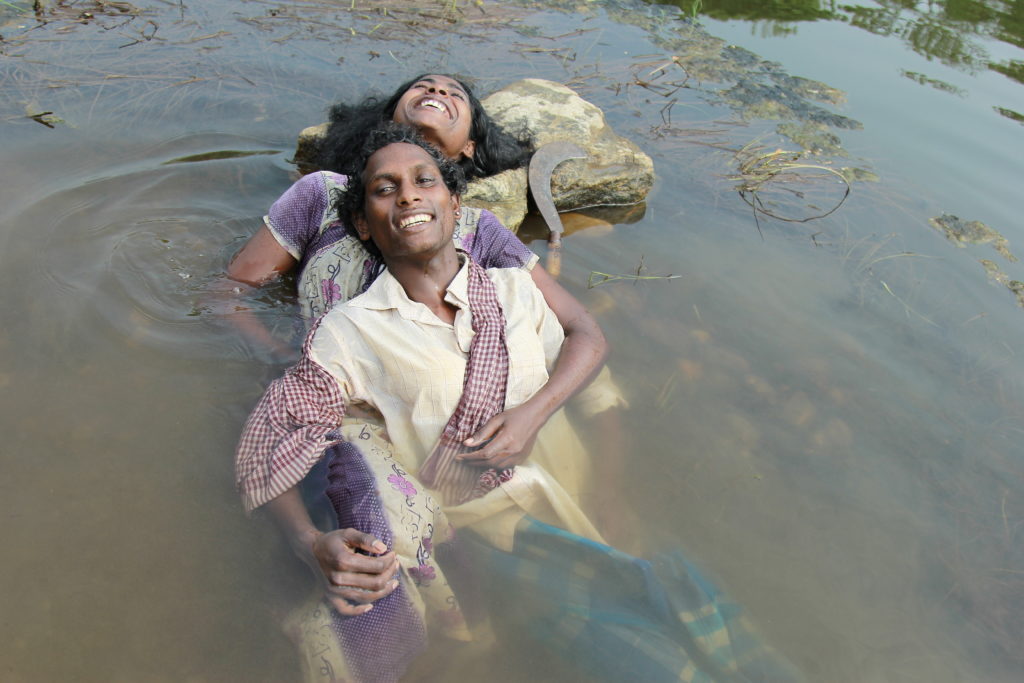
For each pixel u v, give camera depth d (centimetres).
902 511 251
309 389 238
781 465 265
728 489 255
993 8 747
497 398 245
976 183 450
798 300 348
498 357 245
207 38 535
